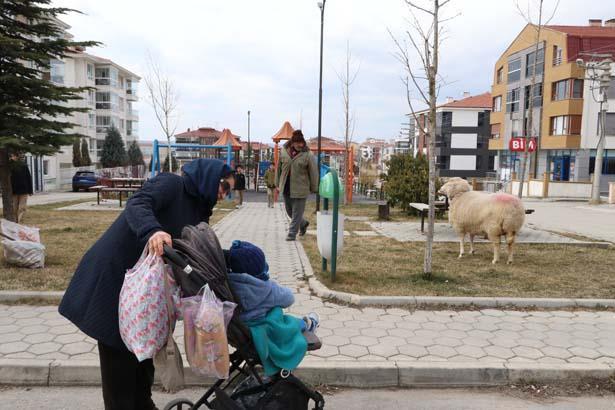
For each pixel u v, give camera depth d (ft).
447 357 14.30
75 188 118.83
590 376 13.67
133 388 9.57
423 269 25.11
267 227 42.52
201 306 8.27
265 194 101.50
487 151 247.91
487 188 133.59
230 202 76.89
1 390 12.85
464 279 23.08
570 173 146.92
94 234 35.47
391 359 14.07
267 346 8.95
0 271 22.53
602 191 141.18
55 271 22.79
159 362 8.72
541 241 35.91
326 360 13.92
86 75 200.64
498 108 187.73
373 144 423.64
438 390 13.37
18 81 25.43
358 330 16.44
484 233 28.27
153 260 8.57
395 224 45.47
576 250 32.27
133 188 64.49
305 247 31.63
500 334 16.28
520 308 19.10
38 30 27.40
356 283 21.70
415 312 18.40
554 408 12.35
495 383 13.60
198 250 8.76
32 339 15.06
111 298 8.98
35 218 46.55
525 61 165.07
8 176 27.09
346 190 79.51
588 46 142.41
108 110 214.69
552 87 150.61
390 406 12.39
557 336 16.19
